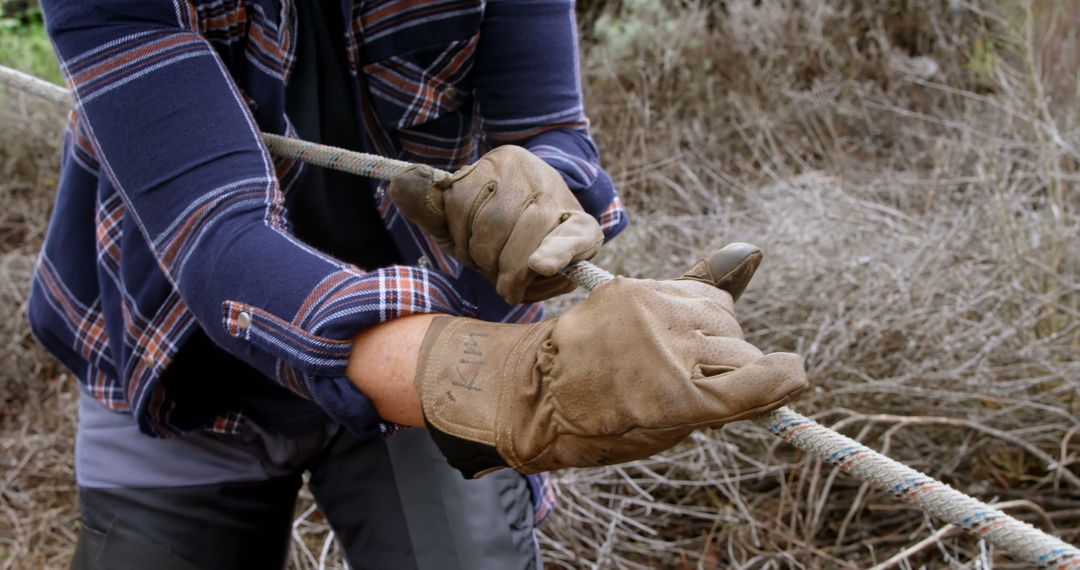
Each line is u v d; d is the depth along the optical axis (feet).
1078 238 9.45
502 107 4.80
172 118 3.78
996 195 9.75
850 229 9.84
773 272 9.43
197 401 4.75
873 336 8.70
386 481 4.92
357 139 4.81
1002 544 2.74
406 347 3.56
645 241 10.28
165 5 3.87
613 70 14.84
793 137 14.20
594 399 3.23
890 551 8.20
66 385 11.07
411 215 4.08
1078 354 8.55
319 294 3.58
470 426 3.43
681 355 3.18
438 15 4.51
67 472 9.71
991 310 9.21
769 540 8.25
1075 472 8.45
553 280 4.05
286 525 5.23
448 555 4.80
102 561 4.84
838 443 2.99
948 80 14.51
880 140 14.01
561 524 8.27
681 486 8.95
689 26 15.56
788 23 15.49
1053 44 12.87
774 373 3.05
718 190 13.25
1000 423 8.52
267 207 3.82
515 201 3.89
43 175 13.87
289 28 4.39
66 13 3.87
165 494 4.86
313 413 4.93
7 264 11.70
